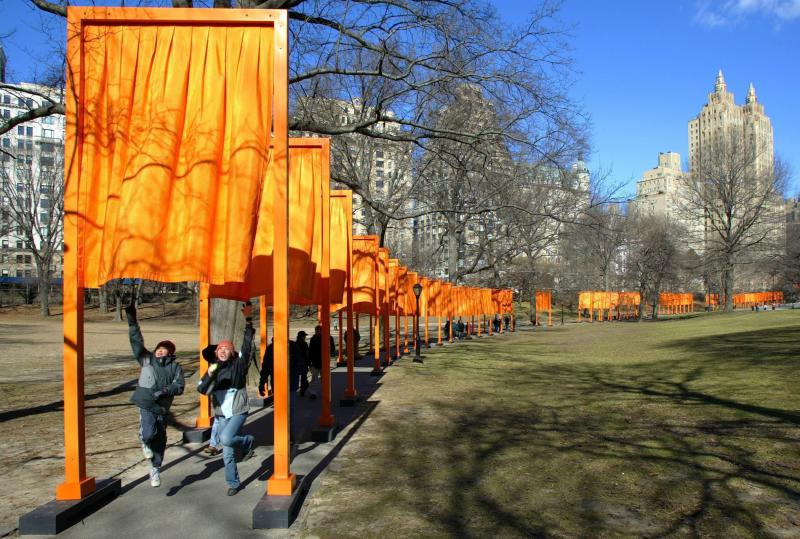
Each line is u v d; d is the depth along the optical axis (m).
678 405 11.45
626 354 23.66
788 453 7.63
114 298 67.50
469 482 7.01
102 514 6.02
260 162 6.33
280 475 6.10
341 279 12.33
